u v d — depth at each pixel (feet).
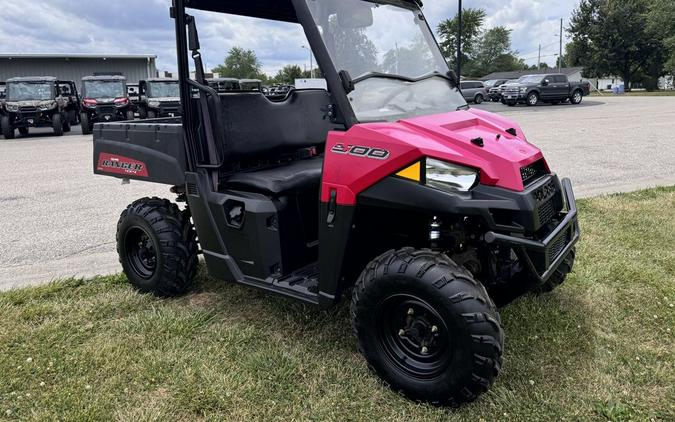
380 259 7.86
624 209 17.61
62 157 36.17
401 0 10.36
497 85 112.57
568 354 9.00
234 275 9.91
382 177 7.69
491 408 7.68
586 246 14.03
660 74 152.25
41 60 99.19
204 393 8.17
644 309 10.53
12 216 19.40
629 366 8.64
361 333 8.20
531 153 8.59
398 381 7.95
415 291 7.42
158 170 10.93
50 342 9.79
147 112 61.82
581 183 22.40
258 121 10.68
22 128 56.80
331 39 8.61
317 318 10.54
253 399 8.05
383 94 8.99
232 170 10.58
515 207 7.40
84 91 57.67
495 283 9.39
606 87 169.07
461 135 8.14
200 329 10.27
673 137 36.88
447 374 7.41
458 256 8.73
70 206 20.95
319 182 10.24
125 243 12.10
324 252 8.39
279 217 9.48
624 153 30.22
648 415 7.49
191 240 11.57
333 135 8.14
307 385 8.38
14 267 14.01
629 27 146.72
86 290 12.16
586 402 7.79
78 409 7.89
